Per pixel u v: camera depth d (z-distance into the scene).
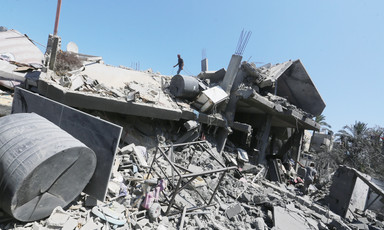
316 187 13.12
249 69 12.44
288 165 15.35
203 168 9.11
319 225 7.21
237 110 16.05
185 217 5.49
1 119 3.92
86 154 3.89
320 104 14.80
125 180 5.80
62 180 3.74
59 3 7.31
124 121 8.59
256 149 13.22
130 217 4.67
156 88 10.82
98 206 4.39
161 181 5.64
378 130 19.98
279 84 15.59
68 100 6.53
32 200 3.44
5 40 9.77
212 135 11.91
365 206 10.30
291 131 17.83
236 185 9.04
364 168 18.08
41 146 3.39
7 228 3.47
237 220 6.56
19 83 7.31
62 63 8.44
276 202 8.10
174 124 10.48
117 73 10.49
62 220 3.72
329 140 27.20
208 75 15.48
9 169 3.19
